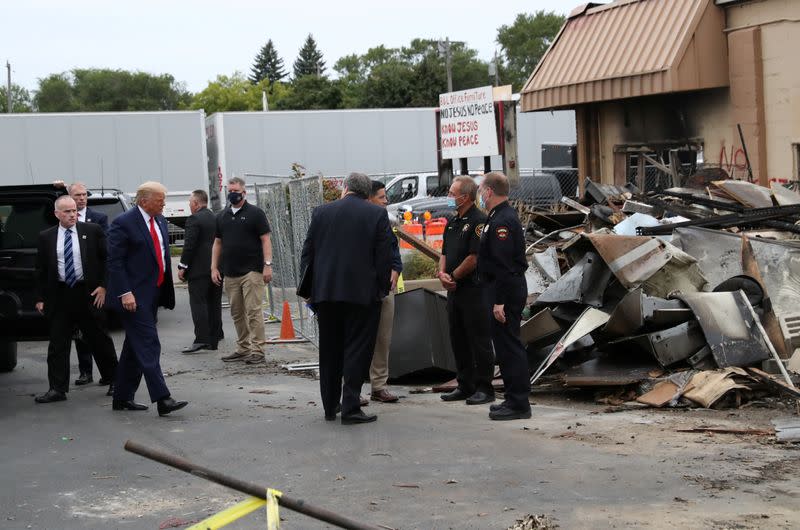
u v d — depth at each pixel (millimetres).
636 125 18516
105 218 11914
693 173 17531
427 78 77438
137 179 32469
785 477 6184
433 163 33625
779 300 9742
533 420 8211
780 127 15695
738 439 7285
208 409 9086
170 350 13242
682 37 16156
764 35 15789
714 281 10188
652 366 9164
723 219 11672
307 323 13547
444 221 17844
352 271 8102
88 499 6246
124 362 9086
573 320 9625
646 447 7094
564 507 5699
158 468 6973
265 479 6555
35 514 5941
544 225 15016
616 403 8820
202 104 107938
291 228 14547
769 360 8961
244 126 32312
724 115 16625
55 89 119125
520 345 8297
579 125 19844
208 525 3611
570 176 27906
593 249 9680
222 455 7254
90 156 32000
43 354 13406
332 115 32812
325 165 32875
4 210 11141
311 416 8633
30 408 9383
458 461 6863
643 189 18781
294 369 11312
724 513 5484
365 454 7156
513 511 5668
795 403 8422
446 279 9023
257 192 17703
